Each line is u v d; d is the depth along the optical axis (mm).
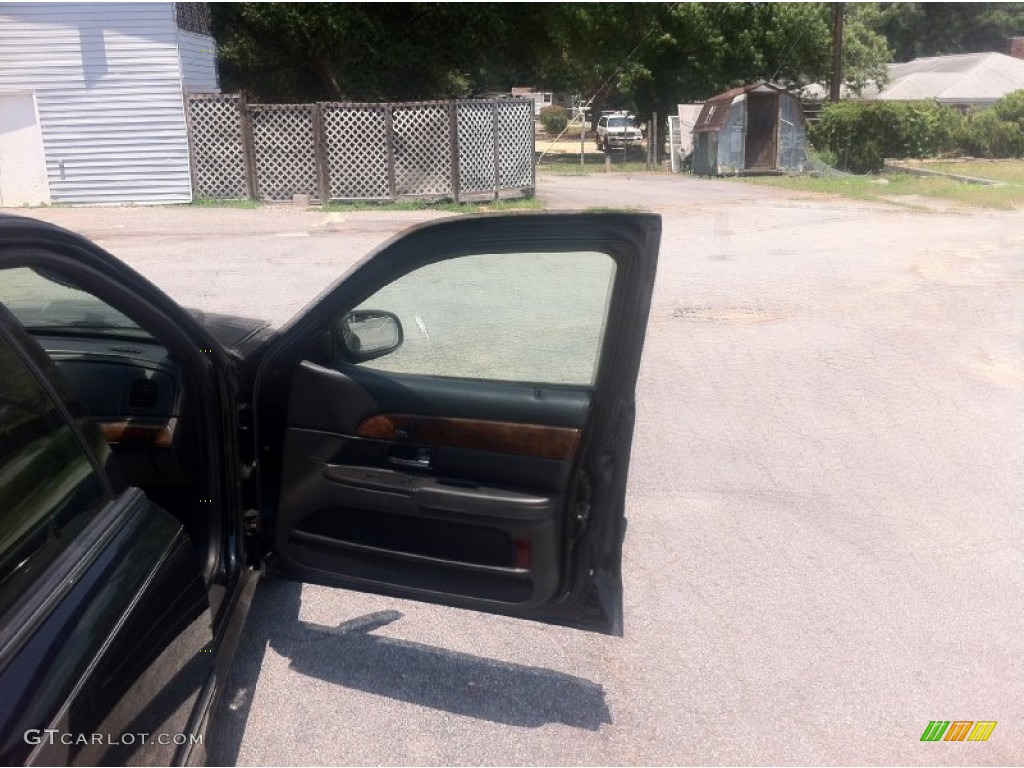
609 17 33094
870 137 30812
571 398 2701
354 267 2840
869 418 6129
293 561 3016
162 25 16859
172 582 2223
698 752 2965
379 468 2854
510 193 19453
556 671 3361
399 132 17922
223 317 3613
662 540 4391
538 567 2760
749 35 34844
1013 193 20609
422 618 3666
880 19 60000
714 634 3607
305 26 23734
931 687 3291
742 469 5262
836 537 4441
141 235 13836
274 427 2971
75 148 17281
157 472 3018
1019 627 3678
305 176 18000
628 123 40438
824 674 3363
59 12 16500
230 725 3014
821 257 12203
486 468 2768
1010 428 5957
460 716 3105
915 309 9195
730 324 8586
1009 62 43812
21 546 1783
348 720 3062
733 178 27953
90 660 1785
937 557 4254
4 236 2020
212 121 17562
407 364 2859
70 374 3020
